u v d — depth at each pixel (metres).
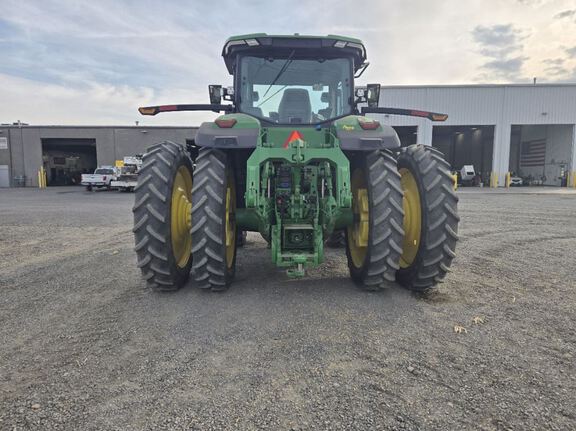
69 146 43.31
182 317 3.19
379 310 3.31
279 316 3.19
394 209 3.50
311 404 2.03
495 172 31.92
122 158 37.00
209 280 3.62
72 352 2.62
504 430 1.82
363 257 3.84
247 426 1.86
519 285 4.05
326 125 4.34
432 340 2.75
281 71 4.36
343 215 3.97
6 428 1.86
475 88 31.06
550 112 31.28
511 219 9.72
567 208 12.78
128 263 5.16
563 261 5.12
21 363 2.48
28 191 27.66
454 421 1.89
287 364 2.43
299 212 3.60
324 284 4.06
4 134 36.75
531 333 2.87
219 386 2.20
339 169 3.50
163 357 2.53
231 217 3.88
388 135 3.68
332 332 2.88
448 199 3.53
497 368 2.37
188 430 1.84
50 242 6.94
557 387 2.17
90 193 24.70
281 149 3.55
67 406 2.03
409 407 2.00
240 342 2.73
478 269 4.71
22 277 4.52
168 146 3.96
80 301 3.64
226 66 5.03
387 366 2.40
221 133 3.63
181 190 4.00
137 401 2.07
